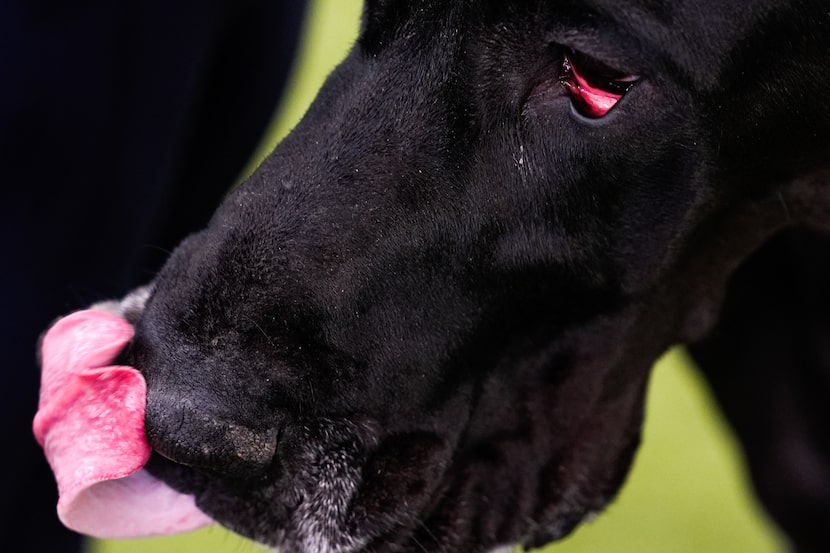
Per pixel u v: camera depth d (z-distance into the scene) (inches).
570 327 186.9
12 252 208.7
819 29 168.4
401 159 166.1
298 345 163.5
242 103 245.8
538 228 171.5
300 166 167.6
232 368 158.7
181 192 252.5
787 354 263.0
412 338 171.3
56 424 152.2
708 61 161.6
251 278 161.9
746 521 361.1
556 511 196.4
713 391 273.9
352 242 165.2
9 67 200.1
